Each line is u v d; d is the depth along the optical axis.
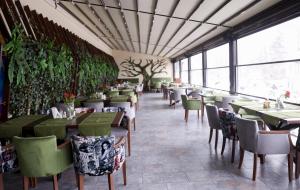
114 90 9.38
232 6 5.59
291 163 3.19
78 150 2.57
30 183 3.20
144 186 3.15
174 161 3.99
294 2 4.61
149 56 20.27
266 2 5.16
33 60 4.48
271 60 6.09
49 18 7.45
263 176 3.38
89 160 2.56
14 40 3.93
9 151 2.80
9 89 4.07
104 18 9.14
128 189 3.08
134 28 10.15
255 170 3.25
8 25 4.52
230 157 4.13
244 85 7.62
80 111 4.66
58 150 2.62
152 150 4.56
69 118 3.73
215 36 9.36
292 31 5.29
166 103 11.86
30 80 4.55
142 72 19.97
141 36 11.83
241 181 3.24
